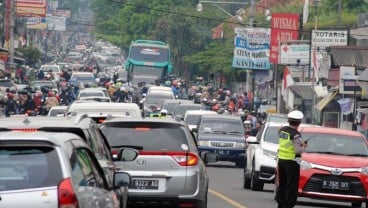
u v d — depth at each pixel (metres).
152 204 32.12
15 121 25.73
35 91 107.56
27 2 194.75
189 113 82.44
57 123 25.56
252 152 51.97
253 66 122.88
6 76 128.62
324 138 43.59
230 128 73.50
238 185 54.59
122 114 43.91
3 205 17.69
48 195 17.78
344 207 44.09
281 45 116.38
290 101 111.50
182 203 32.16
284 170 36.44
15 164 18.12
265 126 53.47
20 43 199.62
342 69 95.88
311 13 151.12
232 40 176.00
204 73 185.88
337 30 111.88
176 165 32.12
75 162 18.86
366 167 41.50
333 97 102.50
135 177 31.84
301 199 47.75
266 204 42.34
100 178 21.09
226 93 130.88
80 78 153.38
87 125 26.31
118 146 32.25
